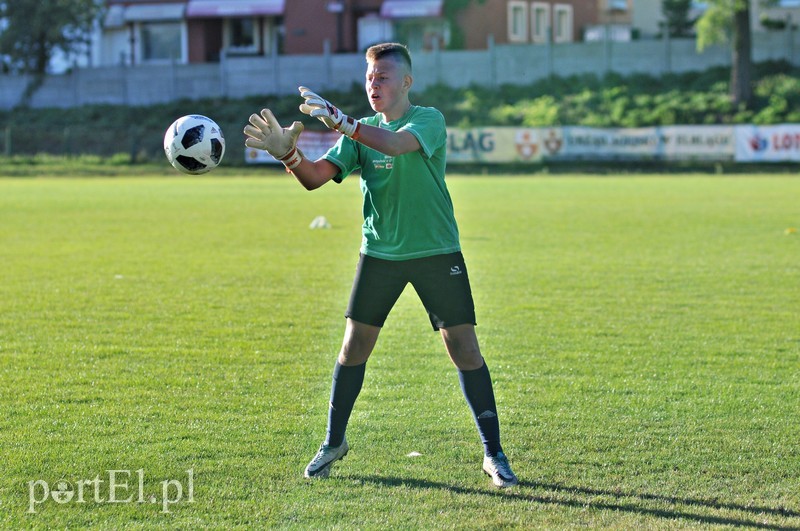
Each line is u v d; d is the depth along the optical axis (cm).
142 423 961
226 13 8906
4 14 8962
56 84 8750
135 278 1944
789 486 802
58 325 1461
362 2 8688
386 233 823
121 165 6956
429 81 8219
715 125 6575
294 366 1209
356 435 934
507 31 8756
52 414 988
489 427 827
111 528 713
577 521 729
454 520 730
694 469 841
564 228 2942
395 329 1455
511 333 1418
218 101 8269
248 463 852
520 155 6762
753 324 1486
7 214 3447
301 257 2283
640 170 6494
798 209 3562
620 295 1750
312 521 727
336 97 8006
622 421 979
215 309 1605
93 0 9006
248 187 5284
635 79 7906
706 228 2922
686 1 9969
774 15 11356
